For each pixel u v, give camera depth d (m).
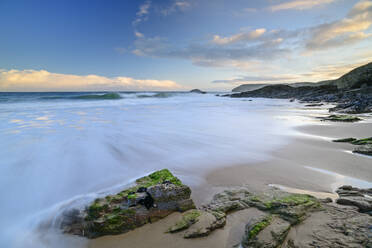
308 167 6.83
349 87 50.34
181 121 16.25
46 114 18.44
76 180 5.82
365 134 11.70
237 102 44.94
